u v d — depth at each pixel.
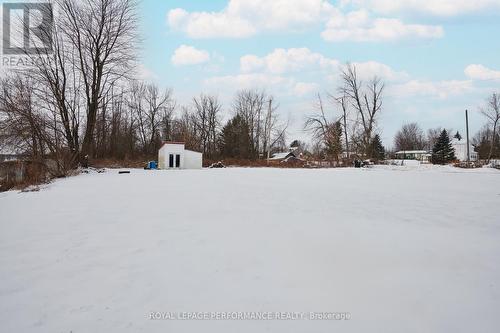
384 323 3.16
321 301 3.57
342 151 47.84
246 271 4.33
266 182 15.91
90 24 28.69
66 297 3.68
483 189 12.95
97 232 6.22
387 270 4.39
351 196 10.77
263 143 65.38
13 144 20.73
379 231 6.24
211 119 65.88
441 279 4.12
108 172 26.83
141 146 60.78
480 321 3.21
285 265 4.54
